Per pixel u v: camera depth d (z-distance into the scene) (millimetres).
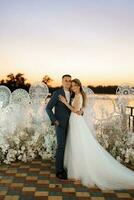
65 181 6070
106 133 7816
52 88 13703
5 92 7730
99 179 5891
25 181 6023
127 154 7227
